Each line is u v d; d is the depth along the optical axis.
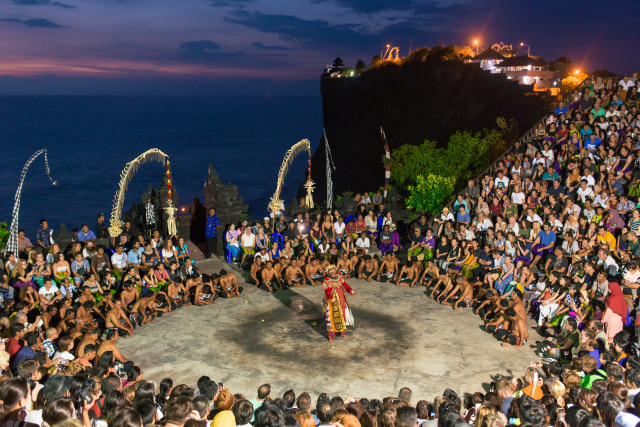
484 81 49.62
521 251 15.30
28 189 112.75
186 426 5.94
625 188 17.45
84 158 168.62
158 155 18.73
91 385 7.36
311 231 18.36
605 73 41.03
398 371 11.34
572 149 19.36
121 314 12.87
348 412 7.18
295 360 11.87
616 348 10.36
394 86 63.34
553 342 12.20
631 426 6.02
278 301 15.36
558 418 6.95
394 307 14.82
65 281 13.90
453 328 13.44
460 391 10.53
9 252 14.62
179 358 11.92
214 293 15.37
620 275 13.15
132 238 18.20
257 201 108.06
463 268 15.67
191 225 21.44
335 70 86.38
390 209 21.19
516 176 18.45
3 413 5.45
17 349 9.91
